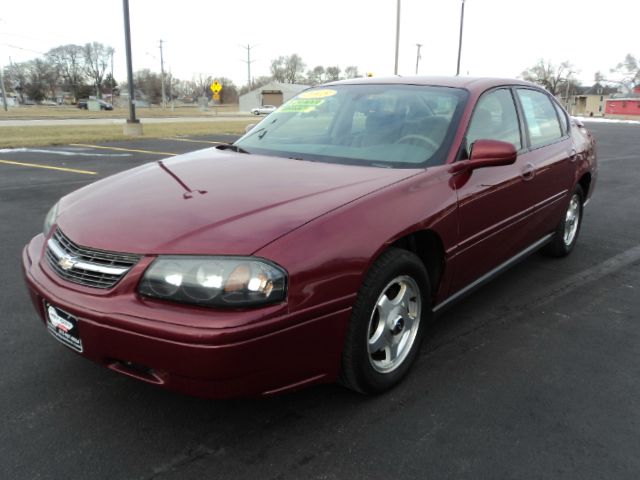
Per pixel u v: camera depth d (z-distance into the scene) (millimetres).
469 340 3305
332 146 3244
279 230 2137
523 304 3881
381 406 2592
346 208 2342
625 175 10719
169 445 2293
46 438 2322
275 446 2297
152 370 2100
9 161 11242
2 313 3555
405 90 3531
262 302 2014
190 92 119562
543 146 4012
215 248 2047
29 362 2939
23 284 4078
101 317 2072
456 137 3062
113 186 2785
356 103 3555
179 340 1957
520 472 2176
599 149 16750
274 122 3764
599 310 3807
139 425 2422
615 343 3316
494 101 3557
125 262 2121
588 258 5008
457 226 2871
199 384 2027
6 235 5387
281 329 2053
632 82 90125
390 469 2176
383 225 2402
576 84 92312
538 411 2590
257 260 2027
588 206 7539
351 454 2256
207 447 2283
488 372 2936
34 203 6914
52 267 2379
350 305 2262
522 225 3691
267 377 2098
